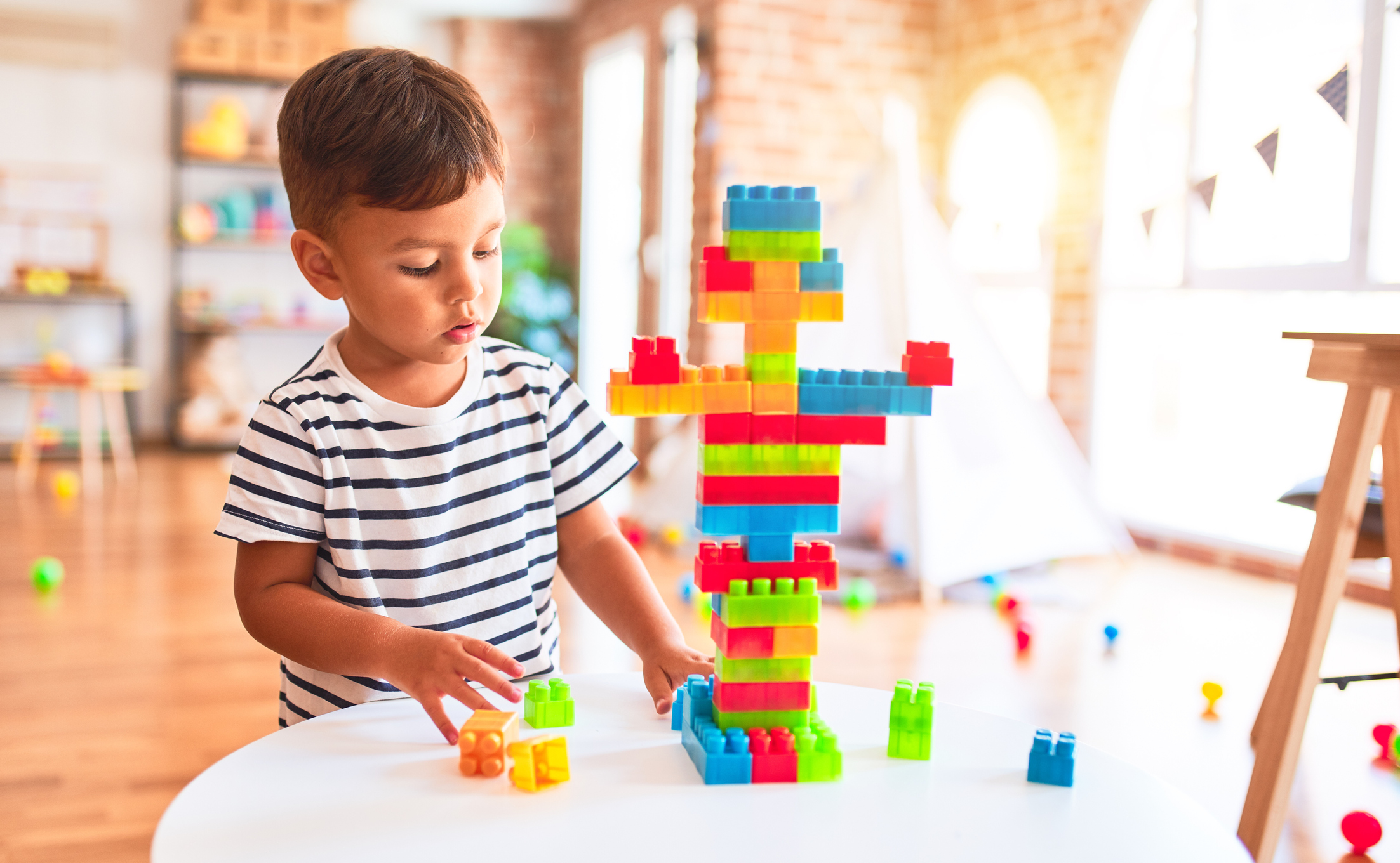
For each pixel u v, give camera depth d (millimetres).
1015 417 3195
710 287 602
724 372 614
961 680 2264
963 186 4488
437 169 675
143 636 2473
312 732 669
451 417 822
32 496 4098
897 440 3246
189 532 3549
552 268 6074
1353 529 1293
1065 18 3947
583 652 2391
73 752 1836
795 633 612
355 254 700
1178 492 3721
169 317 5668
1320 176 3100
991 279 4316
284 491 758
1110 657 2443
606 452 923
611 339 5840
